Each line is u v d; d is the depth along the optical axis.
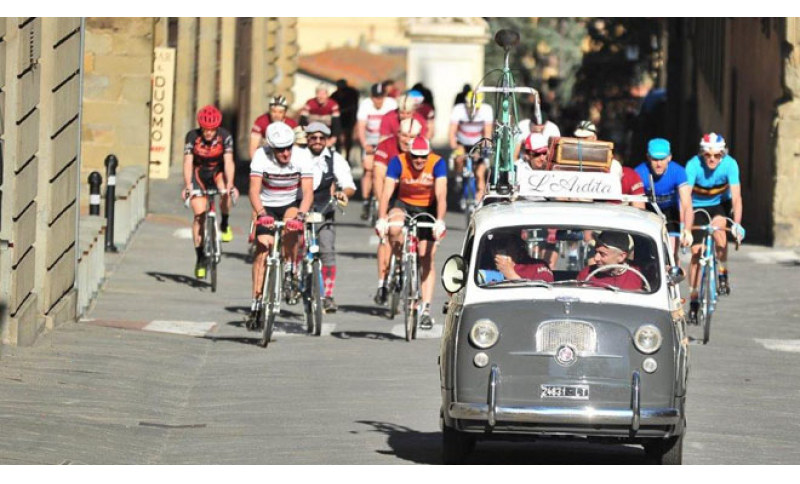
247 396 40.38
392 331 50.66
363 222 81.50
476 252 31.97
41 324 47.06
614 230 32.06
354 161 133.12
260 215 47.62
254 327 49.16
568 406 30.27
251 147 67.75
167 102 86.25
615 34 195.88
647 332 30.36
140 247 68.69
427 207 49.66
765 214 79.75
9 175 43.28
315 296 49.38
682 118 149.75
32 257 46.09
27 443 33.88
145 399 39.53
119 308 53.66
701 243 50.75
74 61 49.25
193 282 60.34
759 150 84.06
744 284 62.31
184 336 48.69
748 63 92.06
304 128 55.31
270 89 134.62
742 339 50.44
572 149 38.00
